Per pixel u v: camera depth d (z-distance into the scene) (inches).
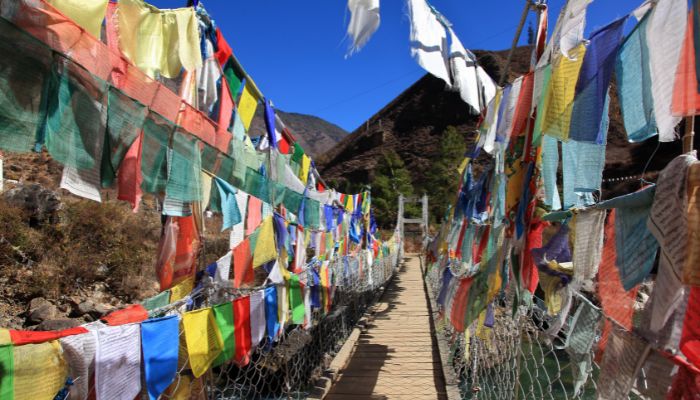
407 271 601.0
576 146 71.7
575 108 61.9
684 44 42.5
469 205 163.6
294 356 182.4
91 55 56.2
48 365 50.1
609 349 49.0
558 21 67.1
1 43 46.3
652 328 40.2
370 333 264.2
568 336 61.7
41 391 49.1
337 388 179.5
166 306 82.5
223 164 95.4
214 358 83.4
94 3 57.5
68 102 53.1
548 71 73.0
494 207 122.1
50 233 336.5
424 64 99.2
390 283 482.3
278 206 143.3
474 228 154.7
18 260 316.5
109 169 60.4
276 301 119.3
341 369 200.2
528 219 89.0
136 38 68.1
